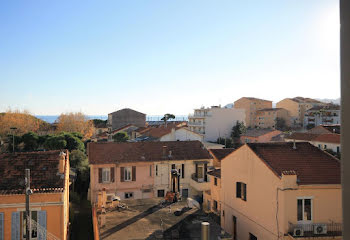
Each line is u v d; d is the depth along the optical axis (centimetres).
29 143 6156
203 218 2047
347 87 328
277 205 1806
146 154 3716
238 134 9494
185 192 3719
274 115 12825
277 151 2130
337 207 1811
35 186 1983
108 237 1723
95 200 3400
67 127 8900
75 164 4269
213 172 3022
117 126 10662
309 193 1781
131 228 1862
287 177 1752
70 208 2772
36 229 1909
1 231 1864
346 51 329
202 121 9919
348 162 328
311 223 1777
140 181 3569
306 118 12488
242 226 2225
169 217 2064
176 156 3753
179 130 7094
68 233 2434
